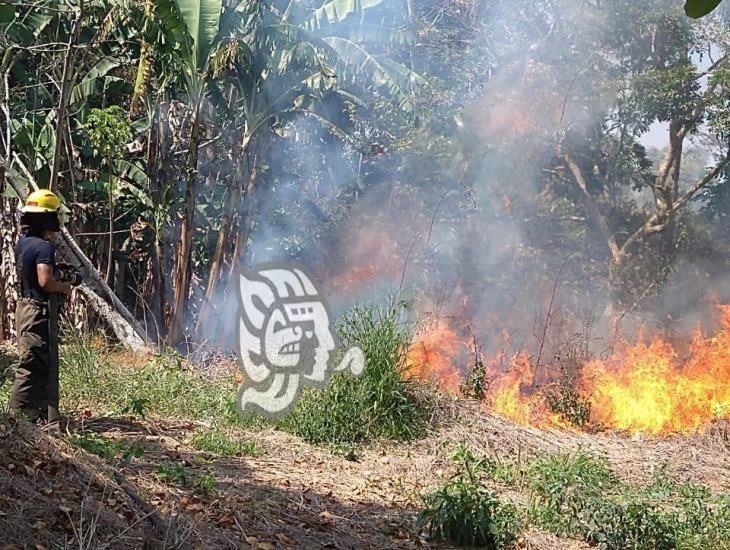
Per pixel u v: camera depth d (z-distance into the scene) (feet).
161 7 48.29
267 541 19.42
